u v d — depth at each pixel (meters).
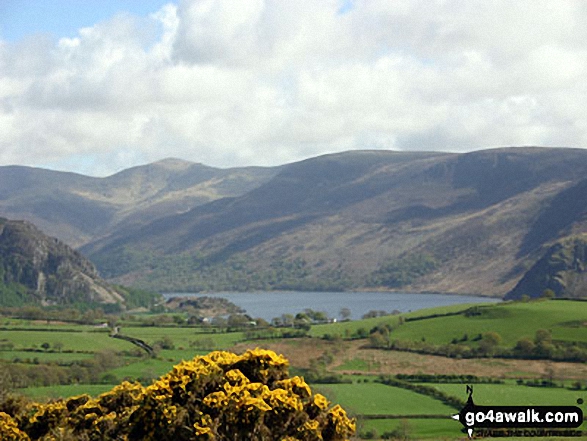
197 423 33.50
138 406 35.22
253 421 33.34
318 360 163.00
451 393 110.50
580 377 133.62
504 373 141.12
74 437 39.34
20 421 40.78
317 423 35.12
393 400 106.88
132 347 176.62
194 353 169.00
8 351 159.75
